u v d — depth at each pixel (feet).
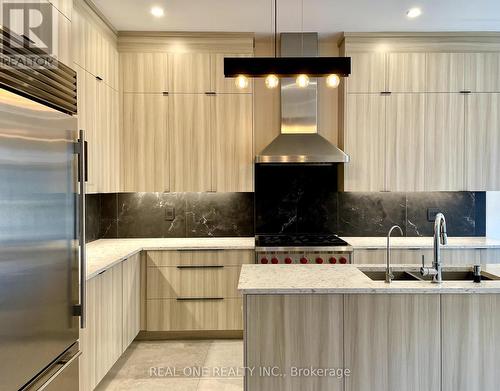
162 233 13.71
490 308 6.58
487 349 6.56
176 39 12.61
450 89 12.76
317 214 13.82
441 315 6.57
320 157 11.76
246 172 12.81
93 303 8.16
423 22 11.94
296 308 6.64
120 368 10.16
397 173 12.84
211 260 11.89
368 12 11.23
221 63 12.72
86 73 10.08
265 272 7.78
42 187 5.74
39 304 5.68
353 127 12.80
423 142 12.83
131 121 12.64
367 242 12.54
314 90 12.73
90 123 10.35
